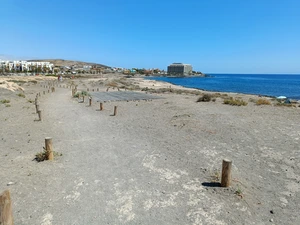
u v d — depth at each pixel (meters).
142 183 6.30
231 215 4.87
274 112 16.66
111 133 11.62
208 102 23.31
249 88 65.56
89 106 21.14
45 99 26.06
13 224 4.52
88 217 4.83
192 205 5.25
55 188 6.02
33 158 8.12
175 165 7.52
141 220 4.73
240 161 7.75
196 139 10.25
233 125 12.23
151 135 11.14
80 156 8.34
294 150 8.55
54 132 11.75
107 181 6.41
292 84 89.06
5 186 6.10
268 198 5.54
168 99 26.69
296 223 4.64
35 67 140.00
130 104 22.80
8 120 14.32
